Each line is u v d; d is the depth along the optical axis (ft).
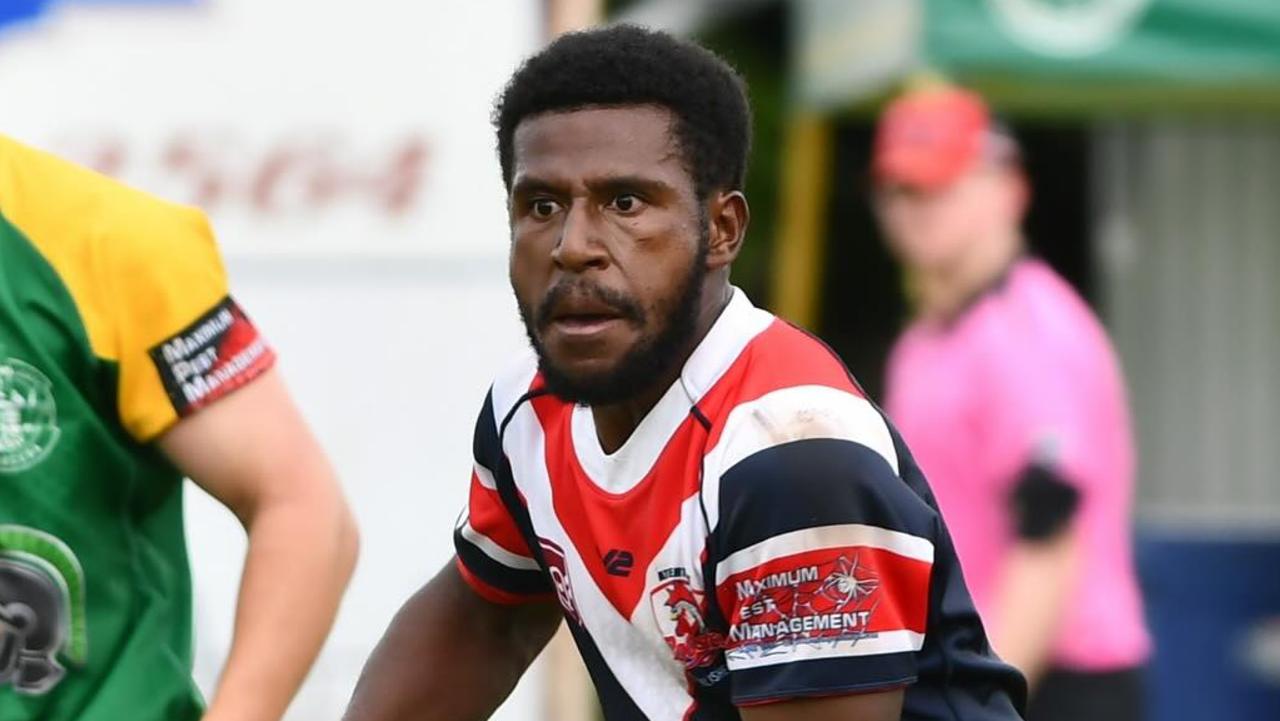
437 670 40.55
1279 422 87.15
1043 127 87.25
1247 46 71.26
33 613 36.01
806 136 87.61
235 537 59.47
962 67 70.13
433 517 59.93
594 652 36.40
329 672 59.57
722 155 34.30
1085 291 87.86
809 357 34.53
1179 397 87.15
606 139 33.42
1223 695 85.56
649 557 34.55
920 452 63.46
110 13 58.85
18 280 35.73
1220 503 86.99
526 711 62.13
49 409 35.88
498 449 37.78
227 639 59.41
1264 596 85.92
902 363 64.95
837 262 94.58
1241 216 86.94
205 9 59.06
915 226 64.59
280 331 59.47
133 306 36.24
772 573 33.01
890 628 33.04
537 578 39.75
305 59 59.52
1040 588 61.46
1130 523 85.81
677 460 34.14
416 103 59.67
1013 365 61.98
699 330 34.55
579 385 33.76
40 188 36.24
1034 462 61.52
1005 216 64.13
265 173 59.41
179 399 36.52
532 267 33.94
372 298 59.77
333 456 59.67
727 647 34.01
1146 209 87.20
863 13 76.02
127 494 37.04
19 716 35.99
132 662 36.96
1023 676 36.11
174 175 59.11
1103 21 70.90
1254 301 87.10
